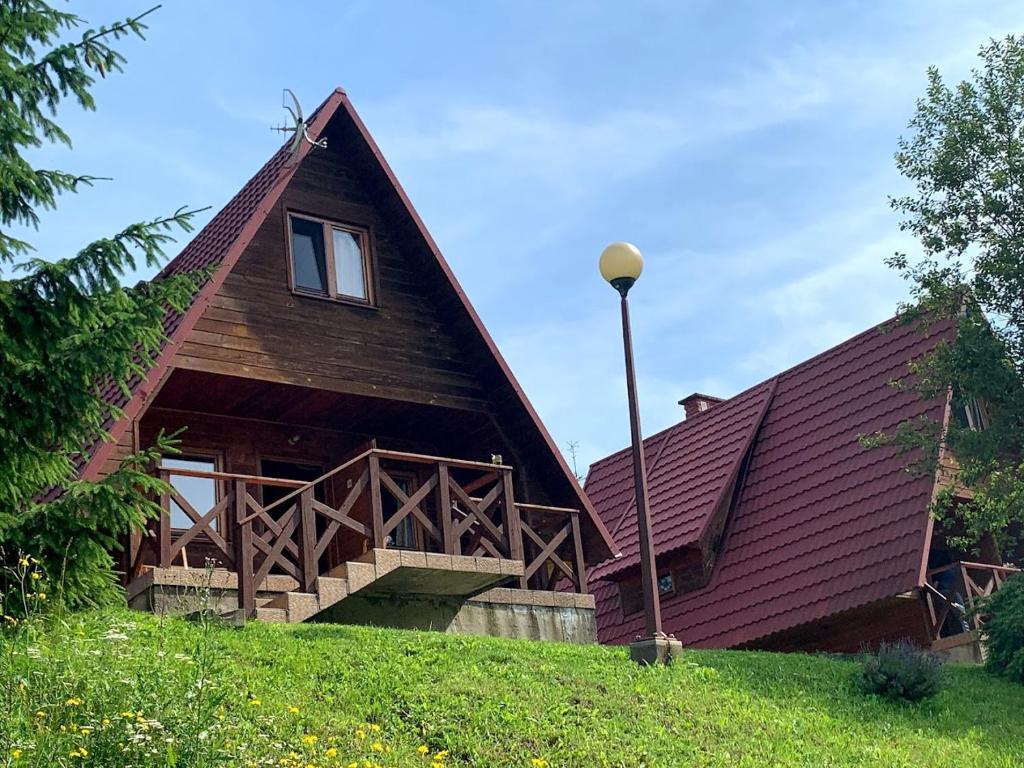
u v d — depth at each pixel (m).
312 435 17.27
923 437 17.77
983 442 17.02
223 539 14.15
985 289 17.20
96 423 10.36
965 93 17.77
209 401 16.06
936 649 17.91
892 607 18.58
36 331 9.66
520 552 15.55
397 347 17.09
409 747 9.59
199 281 10.42
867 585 18.61
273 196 15.75
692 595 21.42
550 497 17.94
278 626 12.34
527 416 17.47
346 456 17.48
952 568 18.97
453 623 15.40
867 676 13.46
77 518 9.96
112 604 11.03
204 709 8.25
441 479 15.05
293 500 16.92
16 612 9.91
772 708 12.15
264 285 16.14
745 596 20.42
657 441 25.12
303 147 16.16
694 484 22.58
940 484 19.19
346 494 17.14
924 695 13.33
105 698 8.42
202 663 8.73
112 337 9.73
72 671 8.84
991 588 19.64
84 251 9.61
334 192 17.41
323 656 11.20
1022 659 15.30
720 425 23.56
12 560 10.11
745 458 22.45
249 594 12.73
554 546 16.39
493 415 17.64
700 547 21.03
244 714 9.30
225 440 16.44
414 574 14.38
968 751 11.59
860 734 11.77
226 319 15.59
